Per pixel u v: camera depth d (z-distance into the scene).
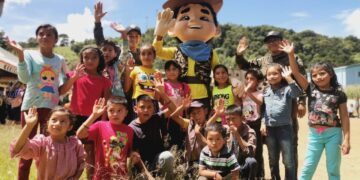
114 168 4.41
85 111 4.96
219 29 7.48
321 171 7.34
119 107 4.55
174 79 5.98
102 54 5.25
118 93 5.70
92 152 4.70
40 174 3.92
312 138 5.11
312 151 5.09
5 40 4.65
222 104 5.21
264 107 5.68
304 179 5.13
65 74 5.25
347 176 7.00
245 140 5.29
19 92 11.81
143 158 4.95
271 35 6.26
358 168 7.69
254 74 5.91
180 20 6.86
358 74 42.31
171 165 4.71
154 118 5.09
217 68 6.19
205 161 4.73
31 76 4.83
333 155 4.91
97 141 4.57
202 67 6.46
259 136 5.94
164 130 5.15
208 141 4.65
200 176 4.67
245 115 6.03
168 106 5.23
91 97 5.00
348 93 27.50
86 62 5.07
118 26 6.59
